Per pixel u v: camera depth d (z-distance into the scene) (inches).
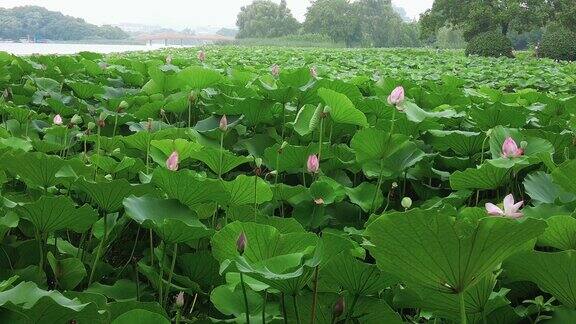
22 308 55.7
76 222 85.0
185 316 89.7
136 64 253.3
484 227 52.9
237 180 94.7
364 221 116.3
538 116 174.4
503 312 70.9
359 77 220.5
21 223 101.7
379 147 116.0
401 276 59.5
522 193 124.8
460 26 1760.6
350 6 3604.8
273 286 66.2
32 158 92.3
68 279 86.4
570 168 84.2
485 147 134.8
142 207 83.0
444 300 66.4
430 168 127.6
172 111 167.5
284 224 91.7
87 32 4392.2
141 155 137.2
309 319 71.8
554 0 1708.9
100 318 61.2
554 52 1119.6
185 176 83.9
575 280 62.5
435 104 189.9
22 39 3954.2
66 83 205.5
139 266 88.4
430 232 54.1
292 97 155.0
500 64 623.8
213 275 89.2
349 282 69.2
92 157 112.8
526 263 64.4
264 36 4062.5
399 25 3843.5
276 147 126.0
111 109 177.6
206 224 104.3
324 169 133.4
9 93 179.5
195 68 163.3
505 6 1610.5
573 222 72.2
